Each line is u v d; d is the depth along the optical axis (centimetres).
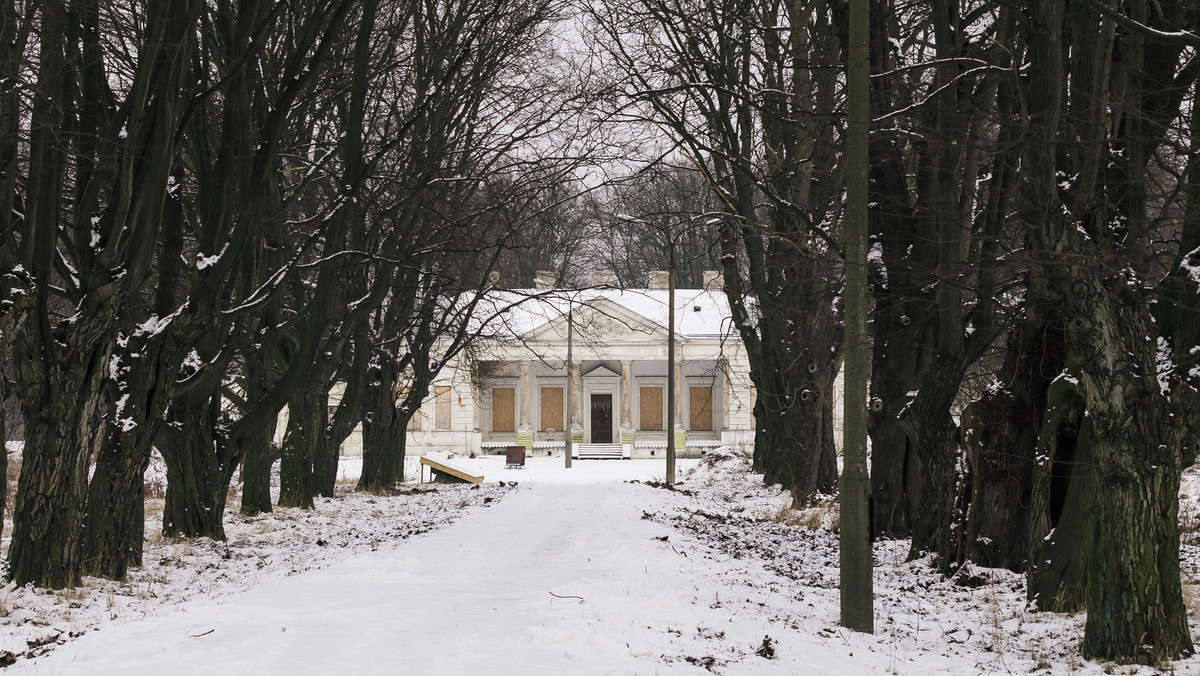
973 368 2400
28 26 1393
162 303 1742
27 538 1467
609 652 898
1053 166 1124
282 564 1822
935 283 1780
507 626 1012
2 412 1457
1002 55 1712
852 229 1169
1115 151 1311
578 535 2005
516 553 1816
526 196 2855
